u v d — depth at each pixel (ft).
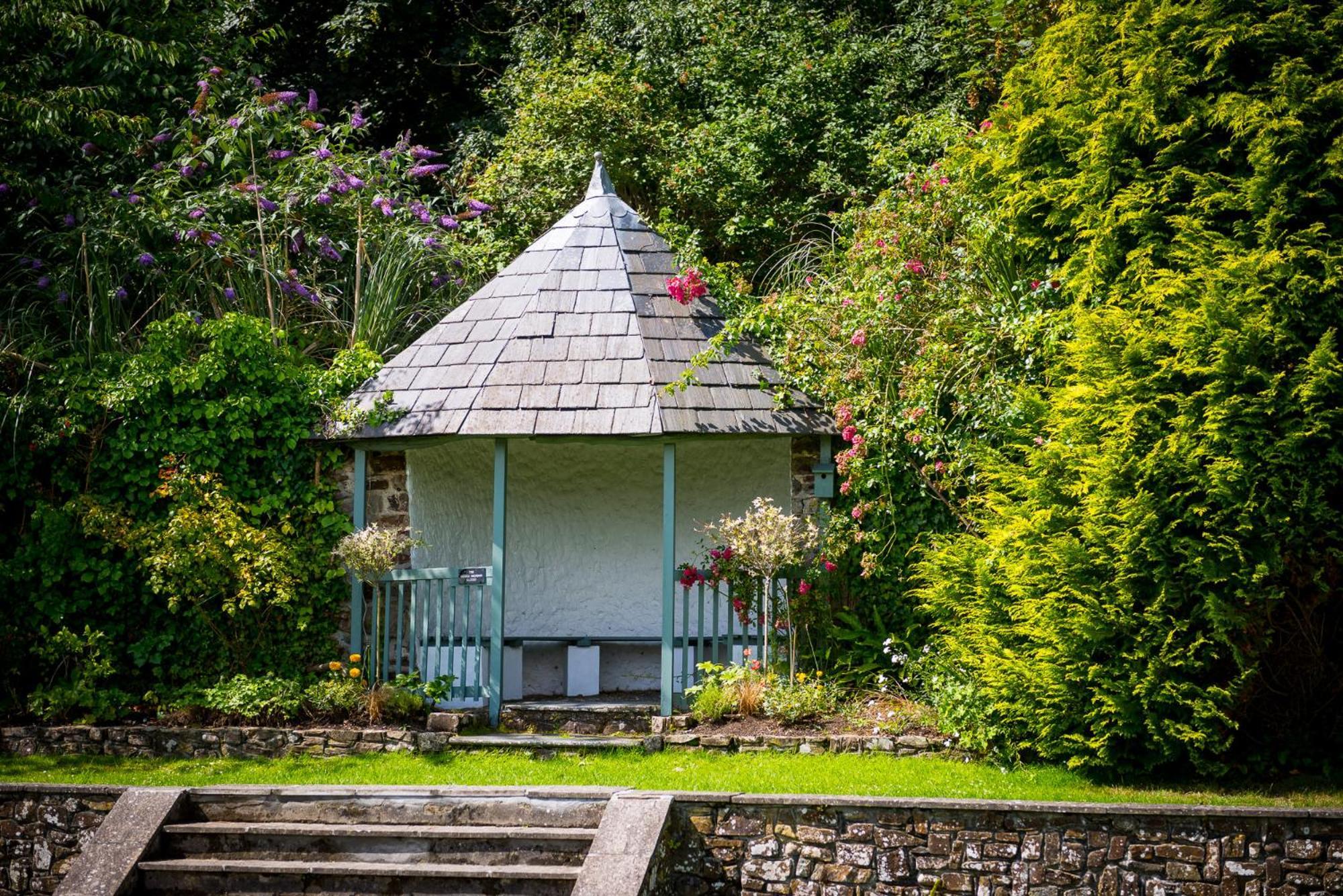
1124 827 23.56
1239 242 29.60
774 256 48.26
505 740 31.01
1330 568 27.35
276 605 34.94
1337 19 30.40
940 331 34.94
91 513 33.71
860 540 34.06
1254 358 27.12
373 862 24.53
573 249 37.58
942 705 30.09
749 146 52.60
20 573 34.53
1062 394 30.30
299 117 46.29
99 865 24.09
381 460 36.58
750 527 32.83
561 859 24.27
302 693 32.76
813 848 24.30
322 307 41.37
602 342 34.88
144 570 34.96
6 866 25.86
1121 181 32.53
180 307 39.04
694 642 38.91
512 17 64.18
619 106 53.57
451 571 33.83
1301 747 28.27
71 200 41.32
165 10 47.50
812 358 35.35
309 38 62.64
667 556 33.50
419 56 63.72
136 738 31.12
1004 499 30.58
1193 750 26.86
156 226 39.96
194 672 35.04
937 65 57.93
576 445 40.68
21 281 40.52
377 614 34.19
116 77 45.50
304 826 25.07
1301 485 26.53
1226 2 31.40
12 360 36.09
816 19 59.11
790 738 30.42
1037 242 35.40
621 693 38.93
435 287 43.57
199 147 43.37
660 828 23.68
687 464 39.81
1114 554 27.63
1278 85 30.04
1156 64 31.60
